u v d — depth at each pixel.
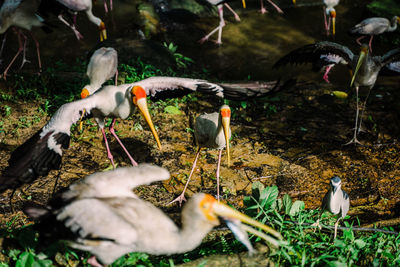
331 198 4.46
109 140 6.74
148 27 10.34
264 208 4.72
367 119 7.64
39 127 6.90
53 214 3.38
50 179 5.86
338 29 11.25
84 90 6.87
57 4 8.75
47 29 8.77
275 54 10.09
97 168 6.16
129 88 5.50
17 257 3.78
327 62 6.99
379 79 9.12
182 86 5.75
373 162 6.60
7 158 6.18
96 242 3.29
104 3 11.58
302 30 11.16
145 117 5.34
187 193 5.81
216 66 9.61
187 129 7.07
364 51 6.62
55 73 8.20
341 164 6.54
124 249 3.42
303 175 6.27
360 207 5.71
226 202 5.67
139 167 3.69
